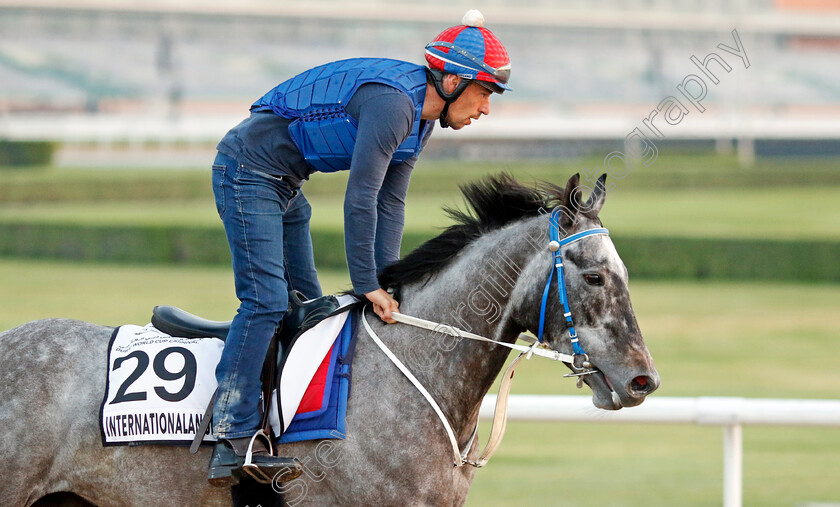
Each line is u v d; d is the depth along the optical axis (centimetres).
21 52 8288
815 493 992
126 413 514
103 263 3547
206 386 521
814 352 1883
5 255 3731
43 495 520
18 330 543
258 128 526
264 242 521
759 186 6134
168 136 7256
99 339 545
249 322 516
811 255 3094
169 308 556
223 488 521
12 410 509
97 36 8462
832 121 7712
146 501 521
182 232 3562
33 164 6250
